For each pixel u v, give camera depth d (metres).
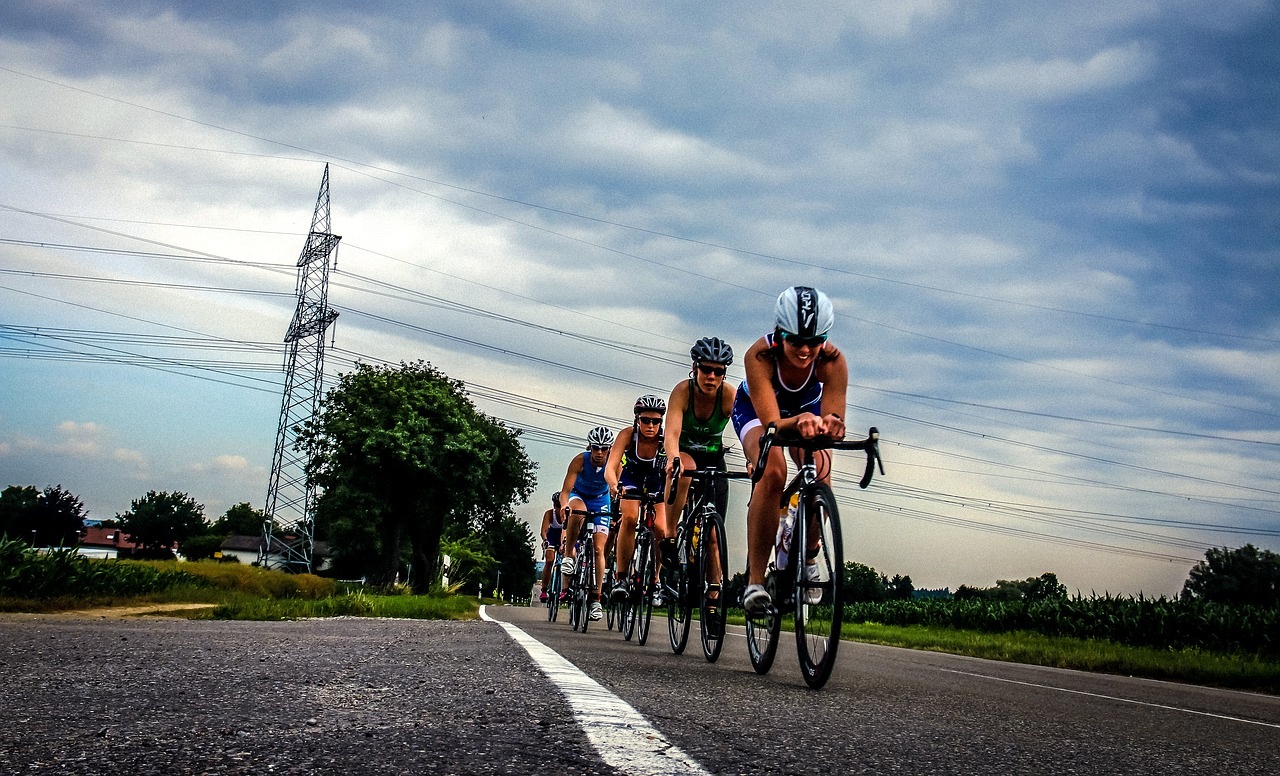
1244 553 49.38
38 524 94.50
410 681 2.68
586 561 9.70
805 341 4.19
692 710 2.42
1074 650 12.64
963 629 25.70
